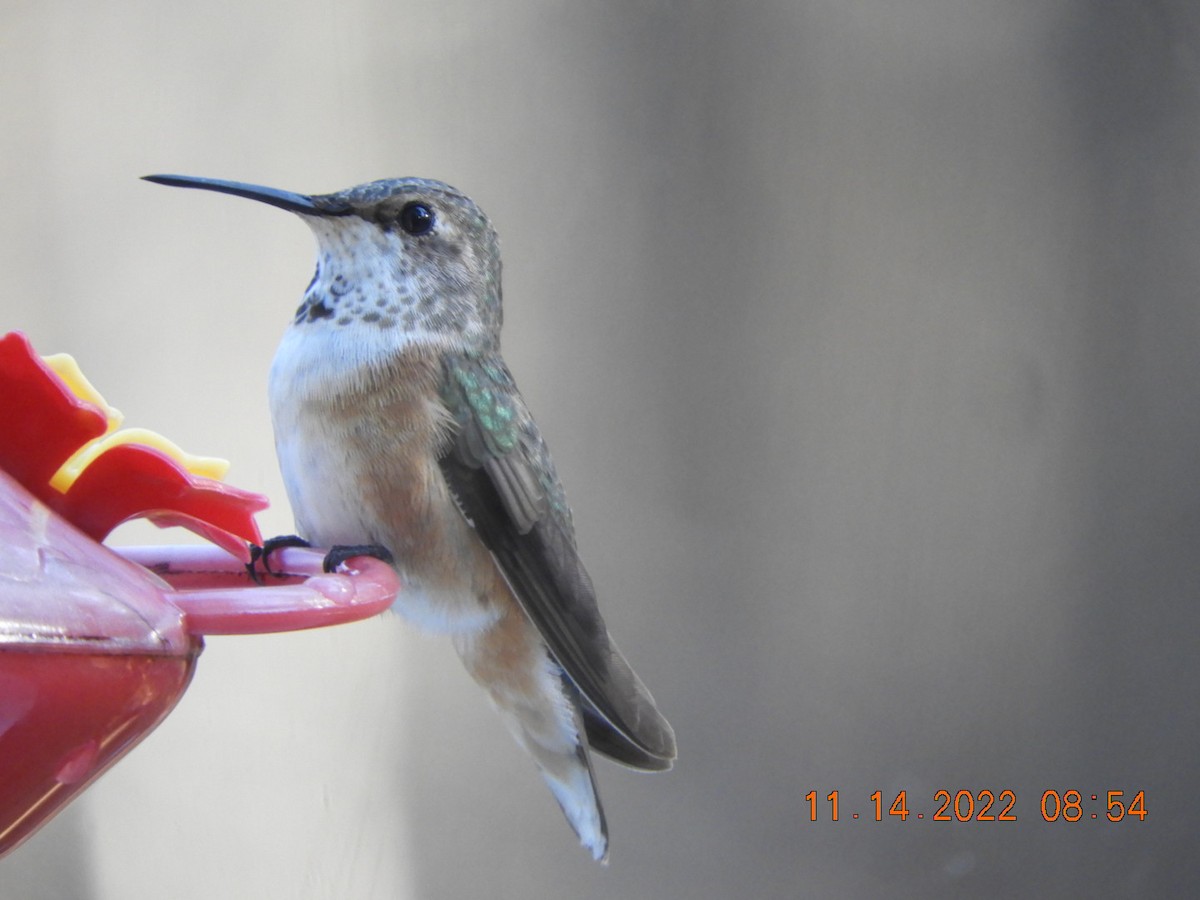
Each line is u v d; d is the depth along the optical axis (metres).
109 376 1.82
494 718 1.82
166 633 1.69
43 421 1.71
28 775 1.61
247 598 1.70
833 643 1.82
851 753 1.82
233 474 1.82
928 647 1.82
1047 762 1.82
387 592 1.71
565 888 1.82
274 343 1.82
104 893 1.81
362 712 1.82
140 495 1.71
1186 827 1.82
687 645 1.82
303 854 1.82
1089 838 1.82
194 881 1.82
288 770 1.82
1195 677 1.82
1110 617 1.82
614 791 1.82
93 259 1.82
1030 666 1.82
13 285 1.82
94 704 1.62
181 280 1.82
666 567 1.82
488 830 1.82
